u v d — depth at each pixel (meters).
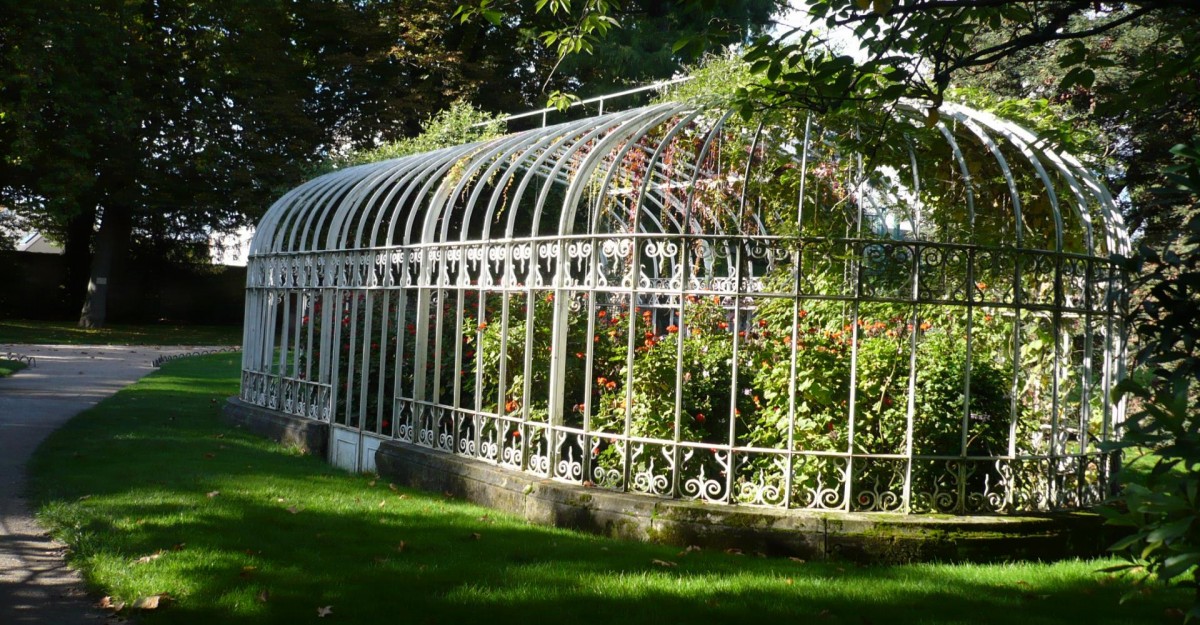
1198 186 2.59
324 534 6.75
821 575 6.04
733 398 6.85
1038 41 4.28
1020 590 5.80
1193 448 2.47
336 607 5.14
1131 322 2.95
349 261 10.03
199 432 11.44
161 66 27.72
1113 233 7.40
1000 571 6.24
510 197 16.55
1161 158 13.39
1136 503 2.49
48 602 5.22
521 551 6.43
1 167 26.81
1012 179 7.12
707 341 8.02
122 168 28.02
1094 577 6.14
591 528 7.03
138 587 5.40
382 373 9.41
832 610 5.31
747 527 6.58
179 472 8.83
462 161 9.31
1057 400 7.05
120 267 33.84
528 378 7.89
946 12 4.80
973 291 6.81
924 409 7.11
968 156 7.94
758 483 7.01
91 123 25.22
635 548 6.57
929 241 7.32
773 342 7.45
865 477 6.89
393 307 10.38
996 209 8.04
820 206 8.07
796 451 6.74
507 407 8.50
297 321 11.12
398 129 27.23
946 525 6.50
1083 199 7.30
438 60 26.95
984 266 6.86
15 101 24.11
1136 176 13.73
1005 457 6.84
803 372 6.96
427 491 8.53
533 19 27.45
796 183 8.25
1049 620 5.22
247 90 27.94
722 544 6.62
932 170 8.00
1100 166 9.38
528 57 29.17
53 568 5.88
